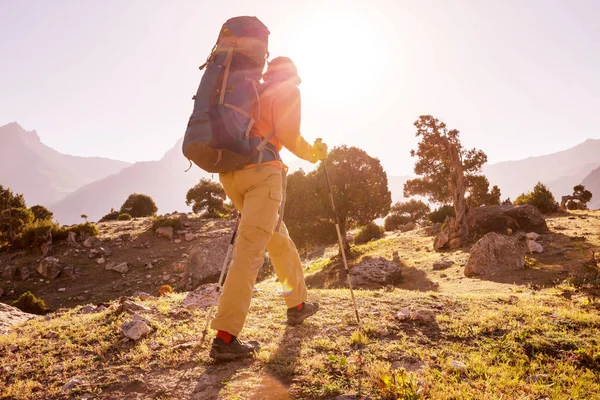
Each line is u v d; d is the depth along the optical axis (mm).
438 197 56156
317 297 5695
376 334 4180
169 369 3539
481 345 3932
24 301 24484
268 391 3039
